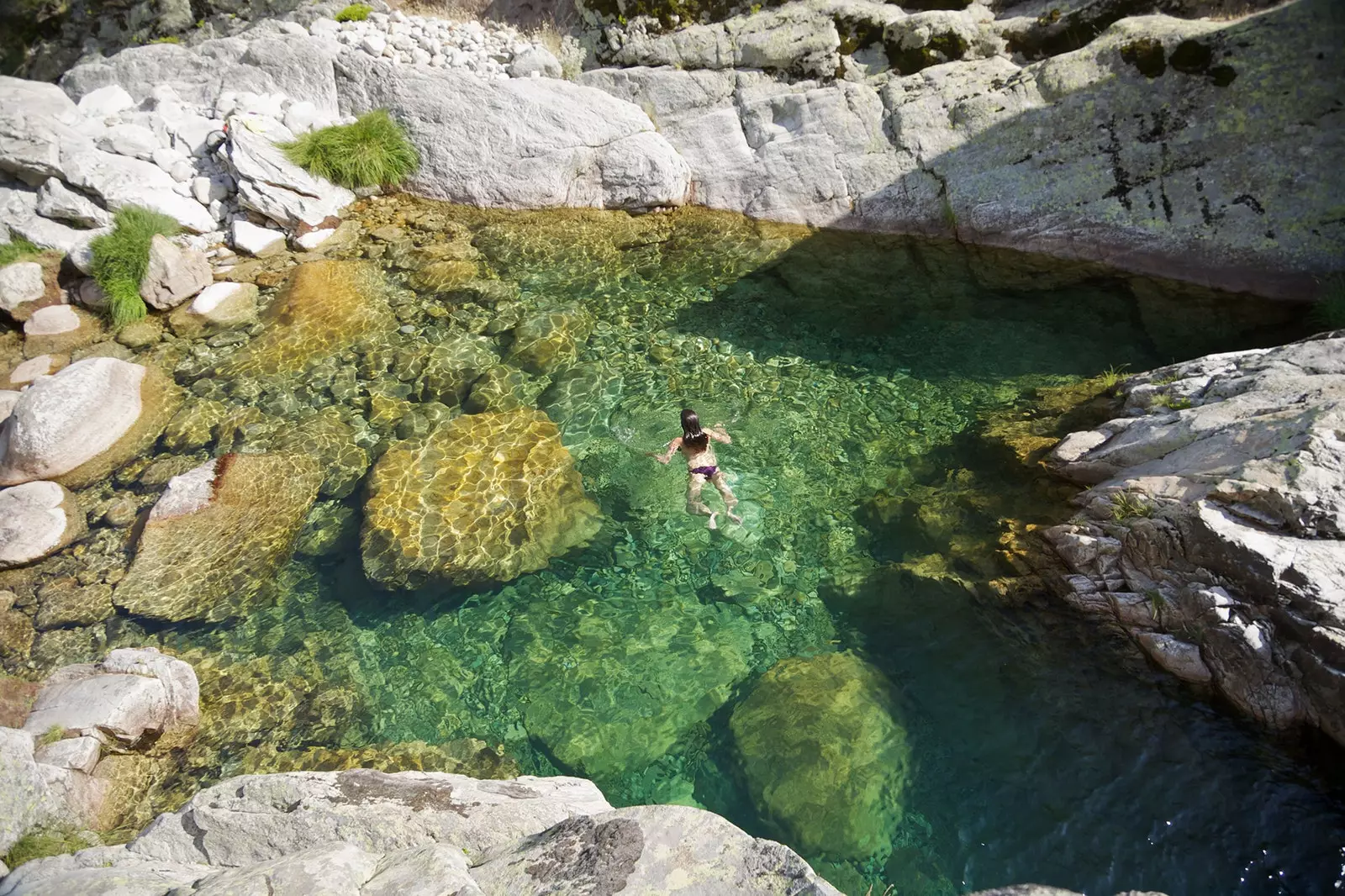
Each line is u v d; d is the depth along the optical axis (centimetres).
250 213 1168
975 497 750
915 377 913
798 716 607
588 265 1120
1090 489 692
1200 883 488
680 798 588
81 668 661
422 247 1152
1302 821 506
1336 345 668
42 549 775
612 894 389
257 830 494
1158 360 872
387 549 748
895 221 1116
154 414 918
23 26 1429
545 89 1224
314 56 1265
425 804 506
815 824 546
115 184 1122
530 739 636
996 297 1002
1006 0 1128
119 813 577
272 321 1027
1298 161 923
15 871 475
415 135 1245
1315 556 527
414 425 886
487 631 712
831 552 754
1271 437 589
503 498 792
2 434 876
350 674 686
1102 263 1023
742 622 706
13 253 1069
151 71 1315
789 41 1164
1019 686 611
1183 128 974
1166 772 544
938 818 545
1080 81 1021
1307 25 922
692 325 1015
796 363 948
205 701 662
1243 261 943
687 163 1210
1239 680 555
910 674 638
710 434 793
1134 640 612
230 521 790
